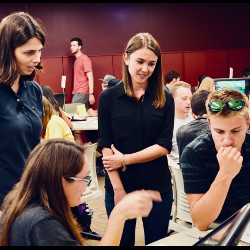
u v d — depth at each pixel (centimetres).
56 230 113
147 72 186
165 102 198
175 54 902
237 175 166
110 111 196
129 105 194
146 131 195
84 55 781
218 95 157
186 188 166
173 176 254
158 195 127
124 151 196
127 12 867
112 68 868
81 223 312
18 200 118
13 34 164
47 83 836
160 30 891
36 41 169
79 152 124
